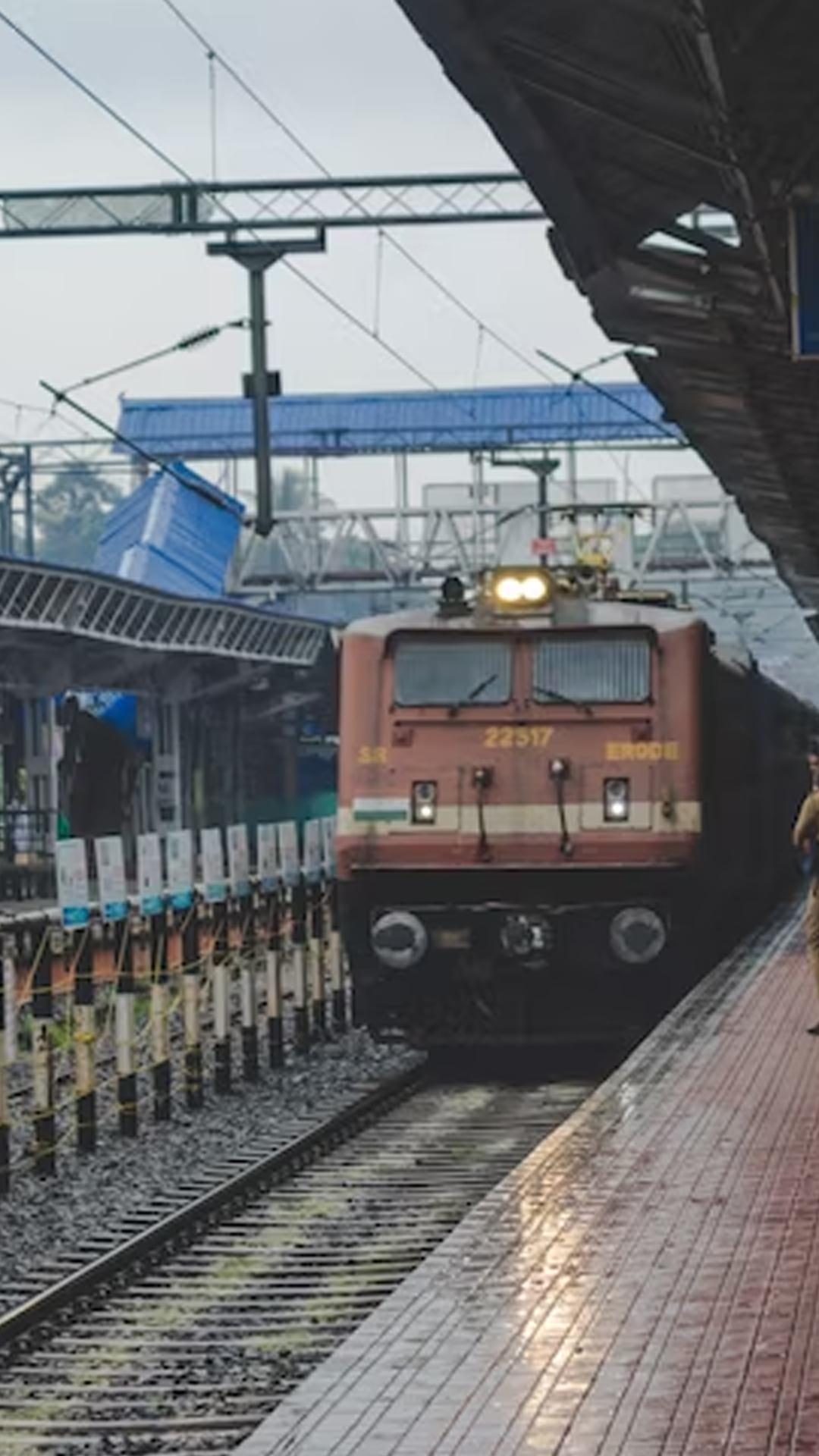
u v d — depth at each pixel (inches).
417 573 7317.9
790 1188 1312.7
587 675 2353.6
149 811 5359.3
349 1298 1428.4
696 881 2340.1
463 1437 840.9
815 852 2133.4
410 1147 1972.2
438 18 1364.4
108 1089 2285.9
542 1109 2174.0
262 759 6304.1
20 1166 1875.0
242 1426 1136.2
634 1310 1027.3
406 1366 942.4
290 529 7426.2
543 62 1503.4
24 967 2204.7
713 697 2427.4
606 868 2320.4
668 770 2330.2
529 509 5172.2
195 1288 1462.8
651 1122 1561.3
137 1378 1242.6
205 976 2444.6
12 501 7258.9
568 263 2028.8
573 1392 895.7
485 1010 2373.3
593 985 2367.1
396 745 2365.9
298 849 2687.0
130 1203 1707.7
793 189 1680.6
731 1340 967.6
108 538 6781.5
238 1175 1775.3
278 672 5949.8
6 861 4714.6
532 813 2336.4
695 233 1956.2
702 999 2268.7
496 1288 1080.2
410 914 2343.8
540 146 1654.8
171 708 5403.5
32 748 4881.9
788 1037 1983.3
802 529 3548.2
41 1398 1210.6
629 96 1563.7
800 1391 884.6
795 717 4003.4
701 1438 828.6
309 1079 2377.0
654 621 2357.3
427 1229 1628.9
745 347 2158.0
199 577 6471.5
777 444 2691.9
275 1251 1565.0
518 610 2373.3
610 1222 1230.3
